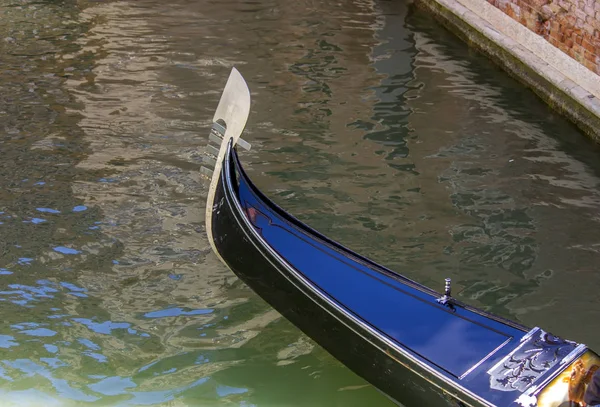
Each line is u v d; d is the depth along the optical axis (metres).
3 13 10.39
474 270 5.82
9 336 4.93
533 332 4.14
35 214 6.24
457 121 8.06
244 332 5.12
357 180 6.96
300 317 4.92
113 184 6.73
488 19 9.66
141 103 8.17
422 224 6.35
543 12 8.51
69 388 4.54
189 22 10.42
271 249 4.93
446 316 4.47
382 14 10.97
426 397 4.18
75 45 9.52
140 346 4.93
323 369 4.85
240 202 5.25
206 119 7.91
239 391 4.61
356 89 8.72
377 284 4.77
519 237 6.21
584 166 7.29
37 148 7.22
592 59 7.76
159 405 4.47
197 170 7.00
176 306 5.32
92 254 5.82
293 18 10.73
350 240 6.12
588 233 6.28
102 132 7.57
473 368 4.05
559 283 5.69
